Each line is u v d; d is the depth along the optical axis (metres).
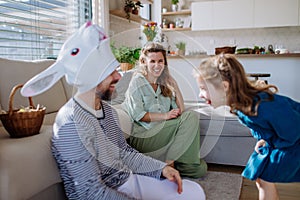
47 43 2.69
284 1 5.55
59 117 1.02
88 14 3.47
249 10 5.77
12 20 2.26
